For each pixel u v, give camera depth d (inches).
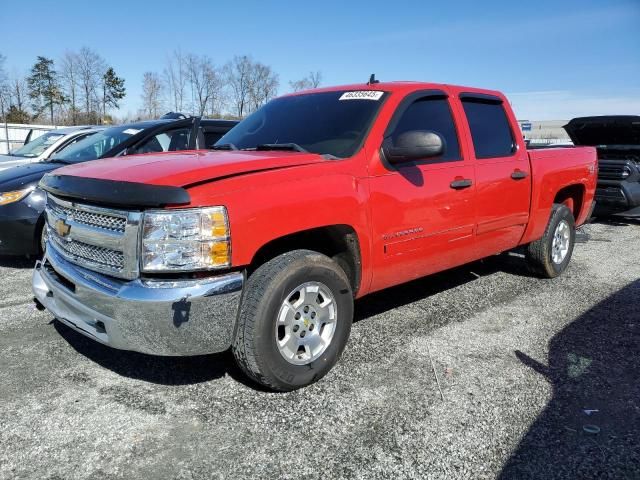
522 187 191.9
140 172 115.6
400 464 100.1
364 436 108.9
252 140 164.1
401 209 144.9
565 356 148.4
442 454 103.1
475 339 159.8
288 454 102.9
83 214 119.4
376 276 143.9
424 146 135.4
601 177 362.0
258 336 116.0
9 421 113.2
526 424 113.7
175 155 139.9
